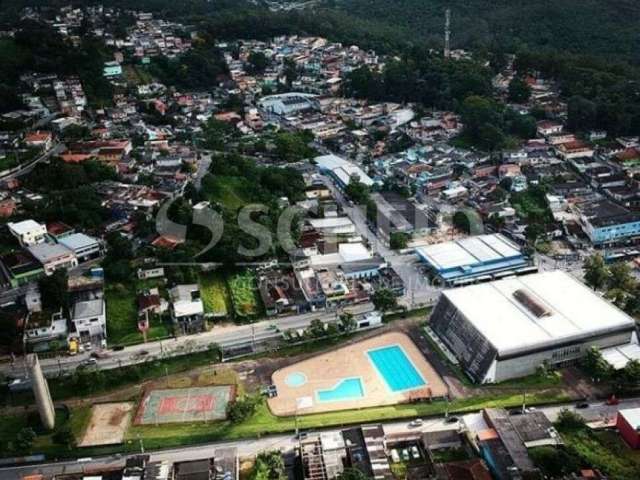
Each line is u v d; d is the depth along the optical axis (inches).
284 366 7613.2
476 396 6993.1
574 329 7401.6
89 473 6107.3
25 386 7258.9
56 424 6825.8
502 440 6048.2
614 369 6983.3
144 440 6560.0
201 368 7628.0
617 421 6368.1
